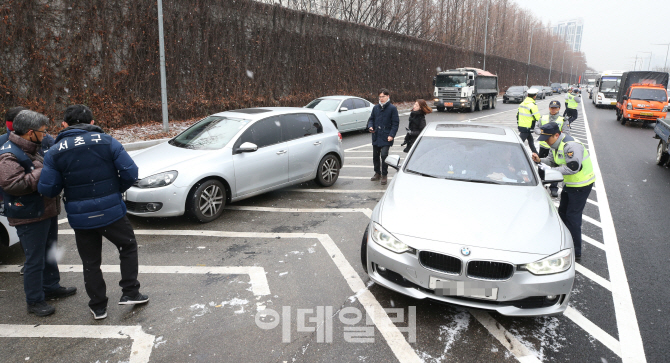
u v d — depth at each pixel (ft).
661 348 9.94
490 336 10.24
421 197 12.20
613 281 13.47
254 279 12.82
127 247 10.76
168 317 10.73
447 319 10.93
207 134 19.72
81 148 9.58
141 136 37.70
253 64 55.88
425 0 105.50
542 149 27.32
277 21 58.70
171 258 14.23
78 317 10.73
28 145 10.21
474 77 85.10
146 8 42.47
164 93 39.45
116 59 40.63
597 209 21.39
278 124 21.17
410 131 24.76
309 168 22.54
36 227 10.39
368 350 9.55
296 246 15.43
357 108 46.62
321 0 83.46
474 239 10.23
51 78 35.81
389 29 100.42
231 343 9.70
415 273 10.32
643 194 24.38
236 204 20.62
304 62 64.54
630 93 63.41
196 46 48.24
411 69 99.35
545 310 10.08
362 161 32.50
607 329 10.69
